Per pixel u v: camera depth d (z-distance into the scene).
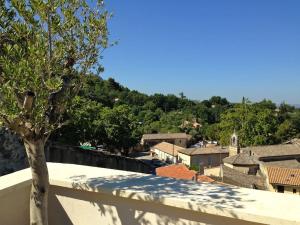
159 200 3.64
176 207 3.60
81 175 4.52
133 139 56.06
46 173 3.96
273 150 63.59
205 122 117.56
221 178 41.53
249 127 76.69
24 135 3.71
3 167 6.88
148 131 104.50
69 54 4.01
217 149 75.19
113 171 4.73
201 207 3.40
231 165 60.03
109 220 4.08
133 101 116.38
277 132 80.62
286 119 94.44
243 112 77.44
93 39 4.05
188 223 3.57
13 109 3.38
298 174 43.09
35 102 3.54
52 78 3.68
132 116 56.34
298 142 74.31
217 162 73.62
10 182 4.27
